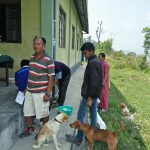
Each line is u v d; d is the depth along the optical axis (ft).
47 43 24.57
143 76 61.31
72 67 53.36
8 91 21.35
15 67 25.85
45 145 15.51
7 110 16.31
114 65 84.33
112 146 14.17
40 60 14.84
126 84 44.93
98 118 17.44
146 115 24.31
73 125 14.46
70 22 43.60
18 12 25.27
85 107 14.57
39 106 15.33
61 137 16.87
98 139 14.34
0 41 25.81
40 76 14.93
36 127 17.98
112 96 31.53
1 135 13.66
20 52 25.66
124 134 17.98
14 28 25.63
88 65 13.82
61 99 21.70
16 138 16.02
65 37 37.65
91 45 13.80
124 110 22.50
